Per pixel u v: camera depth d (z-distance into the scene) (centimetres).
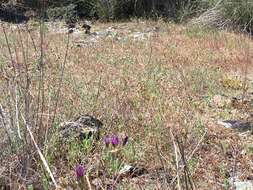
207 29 509
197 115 234
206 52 393
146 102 244
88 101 226
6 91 211
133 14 625
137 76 299
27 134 164
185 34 483
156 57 364
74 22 580
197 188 158
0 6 604
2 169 156
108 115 214
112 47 407
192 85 288
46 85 251
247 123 227
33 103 186
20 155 160
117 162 168
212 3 560
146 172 171
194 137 199
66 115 205
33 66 294
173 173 165
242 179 172
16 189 150
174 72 317
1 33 439
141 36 480
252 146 196
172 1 615
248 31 511
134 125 207
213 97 271
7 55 330
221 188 163
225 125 226
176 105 243
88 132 188
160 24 551
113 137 149
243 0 512
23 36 409
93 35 493
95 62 340
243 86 302
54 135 177
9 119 179
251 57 385
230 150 194
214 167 177
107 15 620
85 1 646
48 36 441
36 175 156
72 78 281
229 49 411
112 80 285
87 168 167
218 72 328
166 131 200
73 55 359
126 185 159
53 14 582
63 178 158
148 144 190
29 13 595
